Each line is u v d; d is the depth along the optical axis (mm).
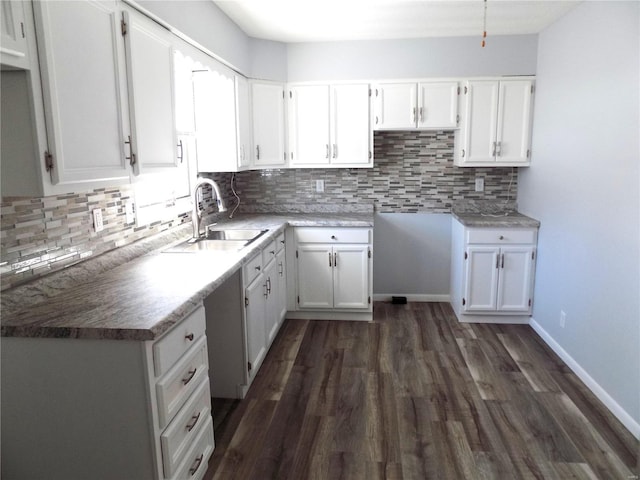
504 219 3760
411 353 3283
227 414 2529
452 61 3812
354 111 3924
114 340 1477
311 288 3883
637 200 2289
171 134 2268
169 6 2221
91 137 1625
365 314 3945
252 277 2764
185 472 1757
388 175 4281
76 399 1535
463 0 2918
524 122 3803
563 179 3178
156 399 1541
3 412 1567
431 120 3881
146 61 2010
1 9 1246
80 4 1549
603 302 2611
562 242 3189
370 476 2033
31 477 1618
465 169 4211
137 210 2562
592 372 2734
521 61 3754
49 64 1403
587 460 2113
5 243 1630
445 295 4445
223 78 3268
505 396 2682
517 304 3770
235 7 2992
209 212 3713
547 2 2939
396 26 3463
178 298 1744
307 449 2223
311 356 3250
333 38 3781
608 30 2590
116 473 1583
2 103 1376
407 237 4379
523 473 2035
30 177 1409
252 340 2760
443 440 2275
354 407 2586
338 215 4141
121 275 2092
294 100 3947
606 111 2604
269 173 4324
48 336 1481
